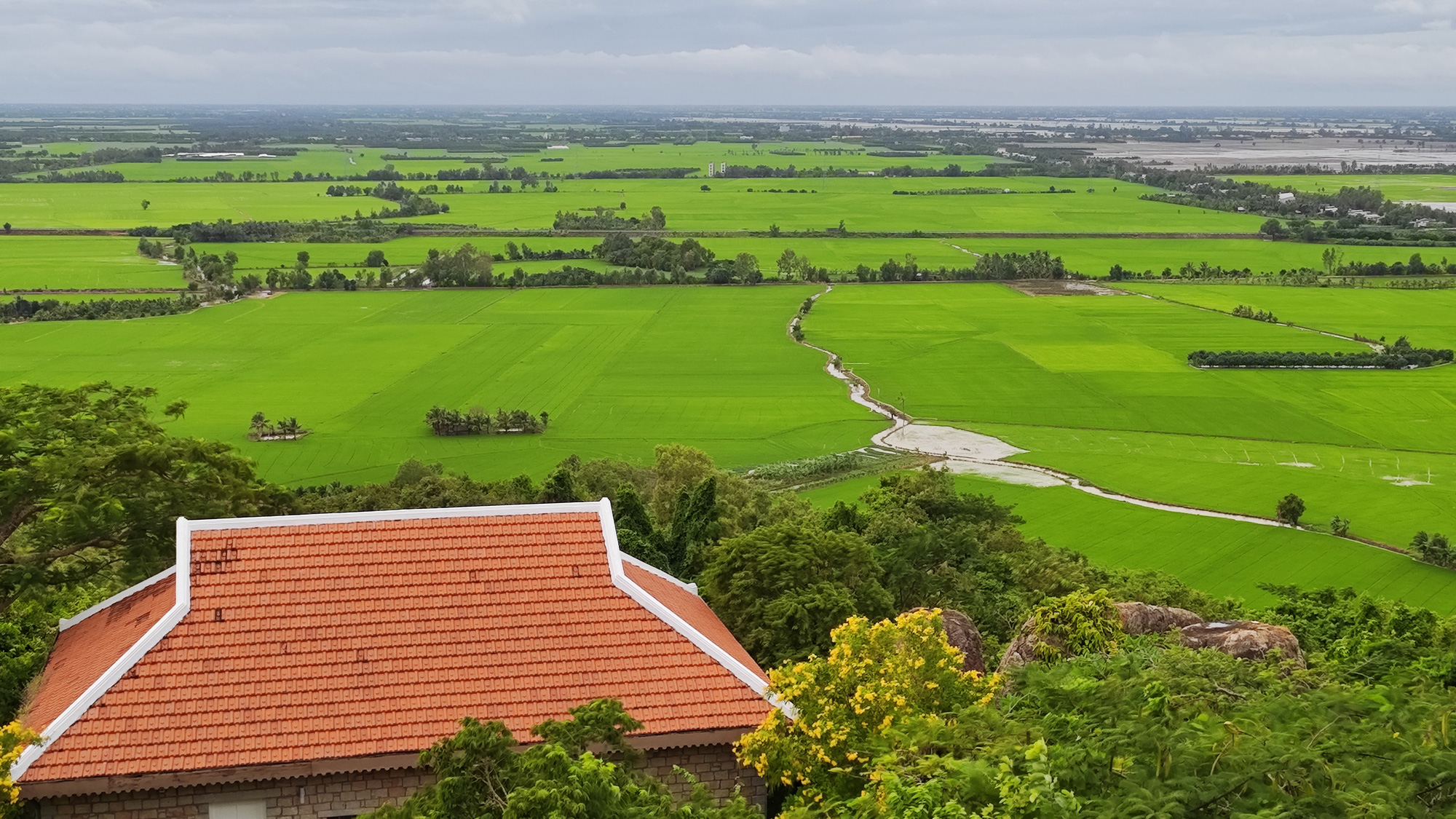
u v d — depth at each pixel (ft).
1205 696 90.17
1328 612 193.77
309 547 112.68
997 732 83.61
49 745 95.35
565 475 259.19
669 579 137.28
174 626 105.09
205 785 96.43
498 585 112.78
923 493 281.33
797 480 378.32
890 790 74.95
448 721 101.50
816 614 141.59
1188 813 69.46
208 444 164.96
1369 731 77.97
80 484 153.07
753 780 107.04
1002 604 189.16
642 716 104.22
